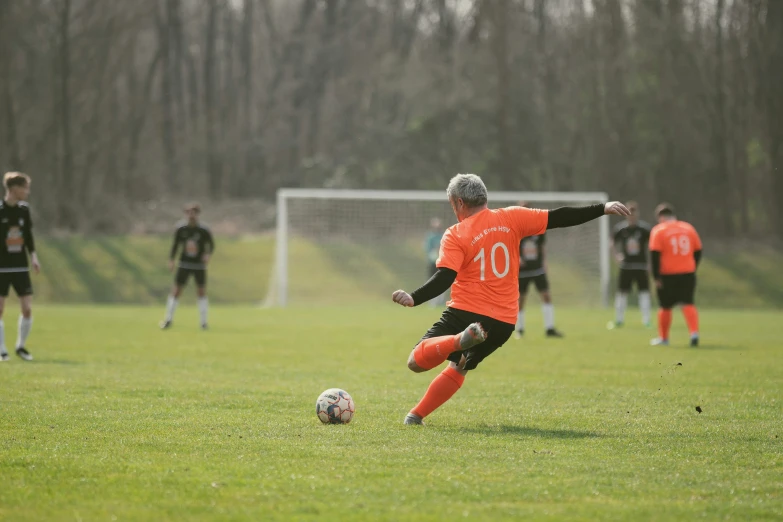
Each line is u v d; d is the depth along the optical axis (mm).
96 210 157500
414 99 172875
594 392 32562
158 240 134000
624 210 23438
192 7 180875
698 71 153500
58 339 55438
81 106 162250
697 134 154875
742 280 124875
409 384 34656
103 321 73938
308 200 125312
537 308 108875
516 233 23797
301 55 182250
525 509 16141
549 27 163625
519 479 18281
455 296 23859
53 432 23109
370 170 166250
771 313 100812
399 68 173750
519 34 163750
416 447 21375
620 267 73375
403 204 126000
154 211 164875
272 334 61594
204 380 35219
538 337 61219
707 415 27047
